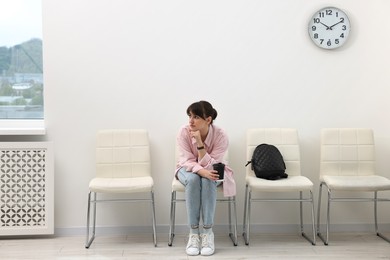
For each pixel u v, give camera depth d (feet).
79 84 13.03
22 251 11.78
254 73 13.28
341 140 13.02
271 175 12.26
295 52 13.30
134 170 12.80
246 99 13.32
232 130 13.33
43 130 12.76
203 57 13.17
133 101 13.15
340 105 13.44
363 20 13.34
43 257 11.34
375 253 11.60
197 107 11.81
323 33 13.25
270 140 12.92
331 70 13.38
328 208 12.37
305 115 13.41
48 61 12.91
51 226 12.75
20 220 12.74
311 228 13.42
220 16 13.14
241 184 13.41
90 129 13.10
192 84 13.20
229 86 13.26
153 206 12.08
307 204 13.48
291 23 13.25
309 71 13.35
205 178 11.62
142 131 12.90
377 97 13.44
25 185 12.71
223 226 13.35
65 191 13.15
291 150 12.89
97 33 12.96
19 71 13.52
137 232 13.32
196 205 11.62
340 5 13.29
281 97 13.34
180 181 12.00
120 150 12.78
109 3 12.94
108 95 13.09
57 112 13.01
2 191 12.64
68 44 12.92
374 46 13.39
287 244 12.35
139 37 13.05
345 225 13.46
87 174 13.17
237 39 13.20
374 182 12.10
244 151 13.37
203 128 11.91
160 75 13.15
